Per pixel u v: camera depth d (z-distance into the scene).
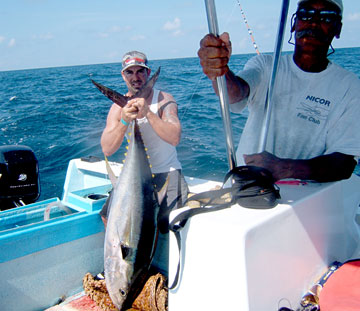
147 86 2.51
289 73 2.19
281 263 1.51
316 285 1.71
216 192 1.58
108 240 2.22
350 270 1.64
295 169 1.82
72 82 35.06
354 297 1.47
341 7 2.02
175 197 2.70
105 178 3.83
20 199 3.69
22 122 13.48
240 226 1.33
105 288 2.48
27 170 3.71
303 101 2.16
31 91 27.38
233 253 1.34
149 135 2.81
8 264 2.31
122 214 2.21
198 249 1.44
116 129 2.59
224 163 6.79
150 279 2.33
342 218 1.98
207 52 1.42
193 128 9.42
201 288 1.45
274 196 1.52
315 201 1.71
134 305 2.33
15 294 2.35
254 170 1.56
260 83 2.23
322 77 2.13
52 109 16.66
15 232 2.34
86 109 16.28
